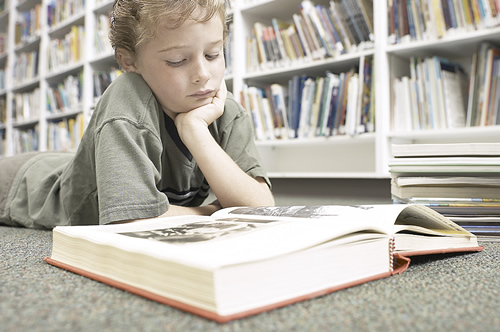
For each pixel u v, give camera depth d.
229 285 0.34
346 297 0.40
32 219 1.04
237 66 2.40
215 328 0.32
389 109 1.86
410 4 1.77
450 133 1.66
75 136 3.30
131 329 0.32
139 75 0.82
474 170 0.71
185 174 0.93
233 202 0.81
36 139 3.79
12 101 4.18
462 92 1.81
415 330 0.32
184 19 0.72
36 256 0.63
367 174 1.89
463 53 1.87
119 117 0.75
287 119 2.28
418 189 0.77
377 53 1.85
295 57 2.20
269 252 0.37
